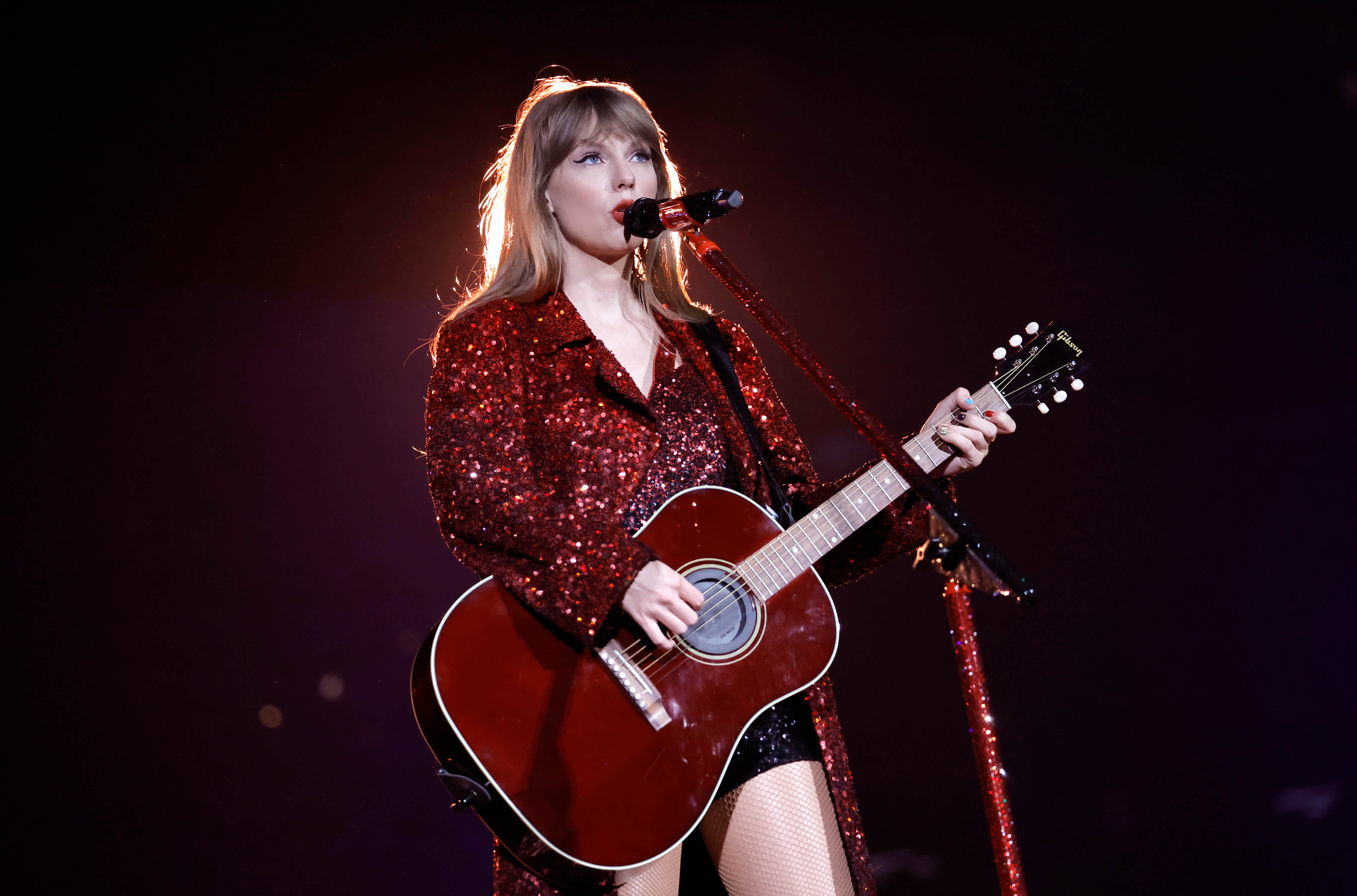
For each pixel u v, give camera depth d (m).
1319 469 17.62
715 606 6.36
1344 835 15.83
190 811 16.78
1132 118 18.83
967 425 6.90
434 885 16.48
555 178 7.22
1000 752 16.70
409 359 18.39
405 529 18.14
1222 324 18.25
